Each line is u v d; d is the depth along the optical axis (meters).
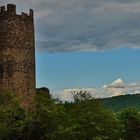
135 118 142.88
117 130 98.88
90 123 84.19
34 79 94.81
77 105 89.50
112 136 94.44
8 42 92.38
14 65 91.94
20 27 93.19
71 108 89.31
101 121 90.88
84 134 82.31
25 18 94.06
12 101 84.19
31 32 95.00
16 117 82.44
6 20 92.81
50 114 79.44
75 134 79.12
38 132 80.44
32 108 89.75
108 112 95.44
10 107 82.75
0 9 93.44
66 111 86.44
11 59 92.00
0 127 77.00
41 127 79.81
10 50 92.25
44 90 103.50
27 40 93.81
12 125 80.00
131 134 141.62
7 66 91.88
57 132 77.00
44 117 79.81
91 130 83.88
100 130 85.88
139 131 142.12
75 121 82.50
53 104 83.38
